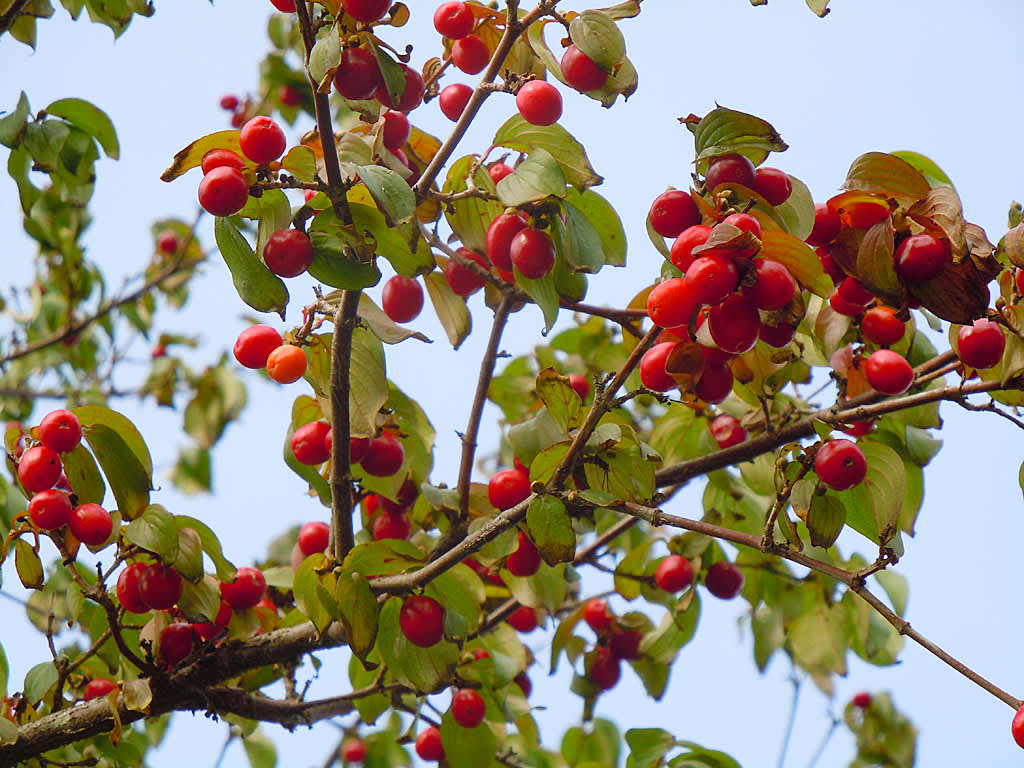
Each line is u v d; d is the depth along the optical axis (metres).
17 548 1.14
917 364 1.23
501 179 1.14
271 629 1.22
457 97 1.17
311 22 1.10
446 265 1.19
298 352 1.12
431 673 1.17
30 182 1.29
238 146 1.10
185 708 1.18
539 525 1.12
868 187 1.09
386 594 1.16
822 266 1.07
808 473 1.13
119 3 1.30
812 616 1.32
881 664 1.33
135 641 1.21
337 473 1.15
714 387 1.10
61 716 1.16
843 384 1.22
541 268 1.13
